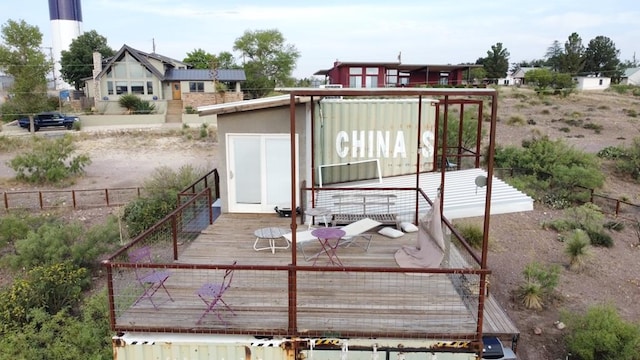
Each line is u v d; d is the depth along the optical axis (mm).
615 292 12625
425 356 5465
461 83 48500
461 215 10266
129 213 17016
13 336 9516
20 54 36562
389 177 14492
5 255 14844
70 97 54969
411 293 6367
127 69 48438
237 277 6969
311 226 9328
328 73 56906
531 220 17688
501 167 22969
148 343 5555
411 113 14320
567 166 22172
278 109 9891
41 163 23484
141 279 6078
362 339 5461
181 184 18953
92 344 9492
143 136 36625
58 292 11758
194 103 49438
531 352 10133
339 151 14031
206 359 5570
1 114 40531
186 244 10250
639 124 35062
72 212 18766
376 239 8656
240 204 10367
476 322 5605
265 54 69562
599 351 9648
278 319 5730
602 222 17266
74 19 73062
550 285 12305
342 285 6633
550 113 39562
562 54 72062
